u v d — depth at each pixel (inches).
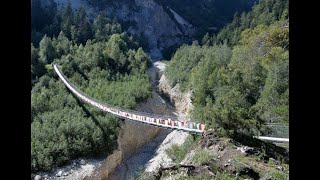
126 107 2258.9
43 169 1603.1
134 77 2893.7
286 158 709.9
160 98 2883.9
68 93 2181.3
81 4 5438.0
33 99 1930.4
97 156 1801.2
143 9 5816.9
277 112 1261.1
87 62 2790.4
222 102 1091.3
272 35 1952.5
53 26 3912.4
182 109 2655.0
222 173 612.1
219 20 6884.8
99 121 1920.5
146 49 5413.4
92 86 2488.9
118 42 3521.2
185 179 603.2
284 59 1672.0
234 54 2484.0
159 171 680.4
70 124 1798.7
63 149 1691.7
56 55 2847.0
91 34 4050.2
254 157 681.6
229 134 780.0
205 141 785.6
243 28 3666.3
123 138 1994.3
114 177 1808.6
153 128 2210.9
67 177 1606.8
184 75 2938.0
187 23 6318.9
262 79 1744.6
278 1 3277.6
